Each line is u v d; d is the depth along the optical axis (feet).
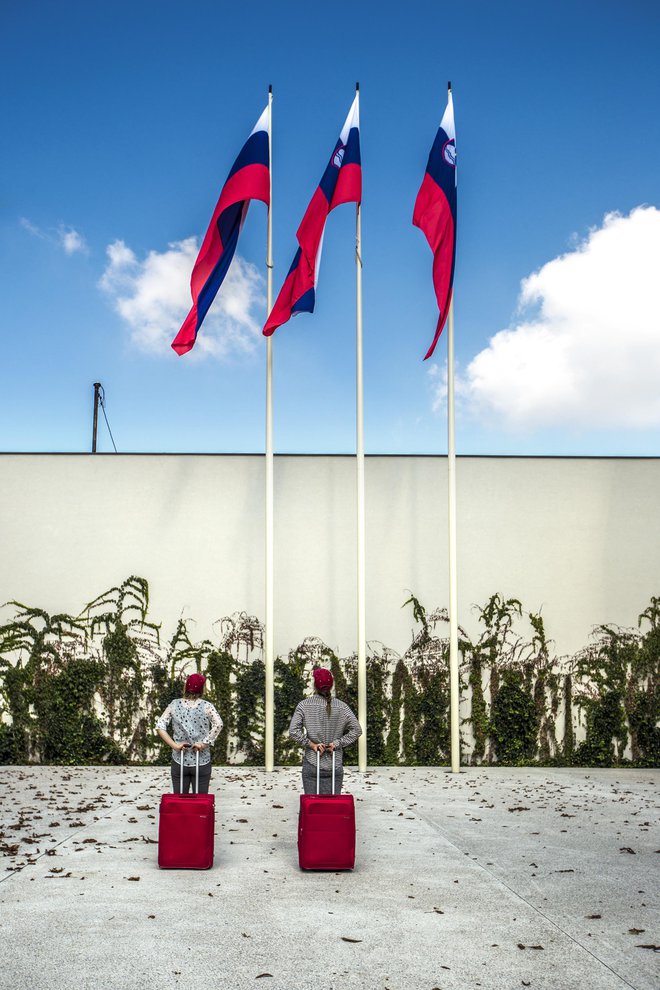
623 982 18.78
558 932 22.31
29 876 27.96
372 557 68.80
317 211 59.47
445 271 59.16
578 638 68.23
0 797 47.01
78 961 19.72
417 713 66.95
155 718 66.23
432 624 68.13
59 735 65.31
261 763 65.62
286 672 66.95
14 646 67.00
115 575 68.13
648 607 68.95
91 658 67.05
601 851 33.04
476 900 25.44
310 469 69.72
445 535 69.26
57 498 69.00
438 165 60.70
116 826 37.81
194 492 69.21
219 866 29.76
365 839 35.40
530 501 69.87
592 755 66.18
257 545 68.64
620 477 70.44
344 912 24.00
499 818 41.01
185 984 18.39
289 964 19.71
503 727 66.49
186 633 67.51
